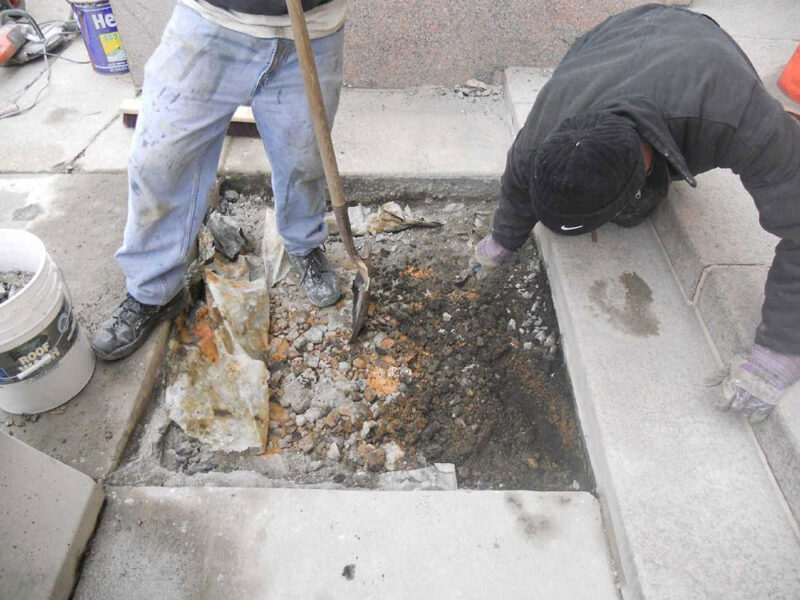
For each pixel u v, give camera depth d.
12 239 1.79
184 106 1.62
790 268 1.49
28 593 1.44
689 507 1.56
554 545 1.62
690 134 1.47
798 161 1.41
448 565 1.58
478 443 1.94
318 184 2.05
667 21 1.67
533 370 2.15
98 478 1.73
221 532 1.64
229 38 1.56
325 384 2.08
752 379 1.60
